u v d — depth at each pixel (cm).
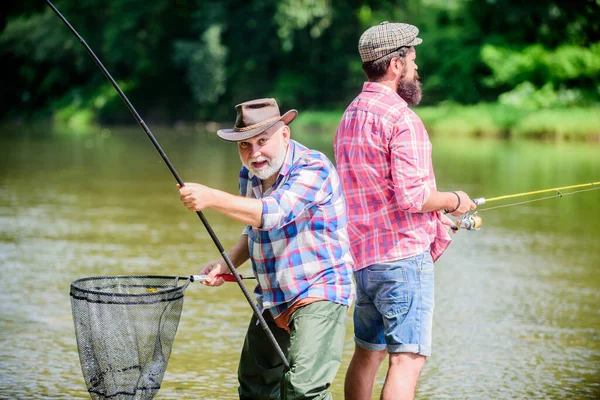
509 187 2125
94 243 1377
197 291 1084
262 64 6391
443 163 2789
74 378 755
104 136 4562
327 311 564
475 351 852
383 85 604
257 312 564
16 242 1377
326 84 6412
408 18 6284
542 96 5034
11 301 1009
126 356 532
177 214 1700
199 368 785
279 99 6269
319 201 561
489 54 5244
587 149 3612
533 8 5366
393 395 583
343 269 574
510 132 4678
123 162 2825
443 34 5688
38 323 923
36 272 1161
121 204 1833
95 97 6662
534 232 1571
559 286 1136
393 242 593
